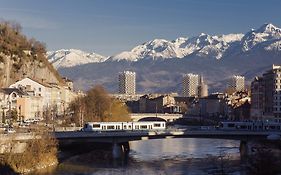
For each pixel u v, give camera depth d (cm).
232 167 18312
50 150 18100
